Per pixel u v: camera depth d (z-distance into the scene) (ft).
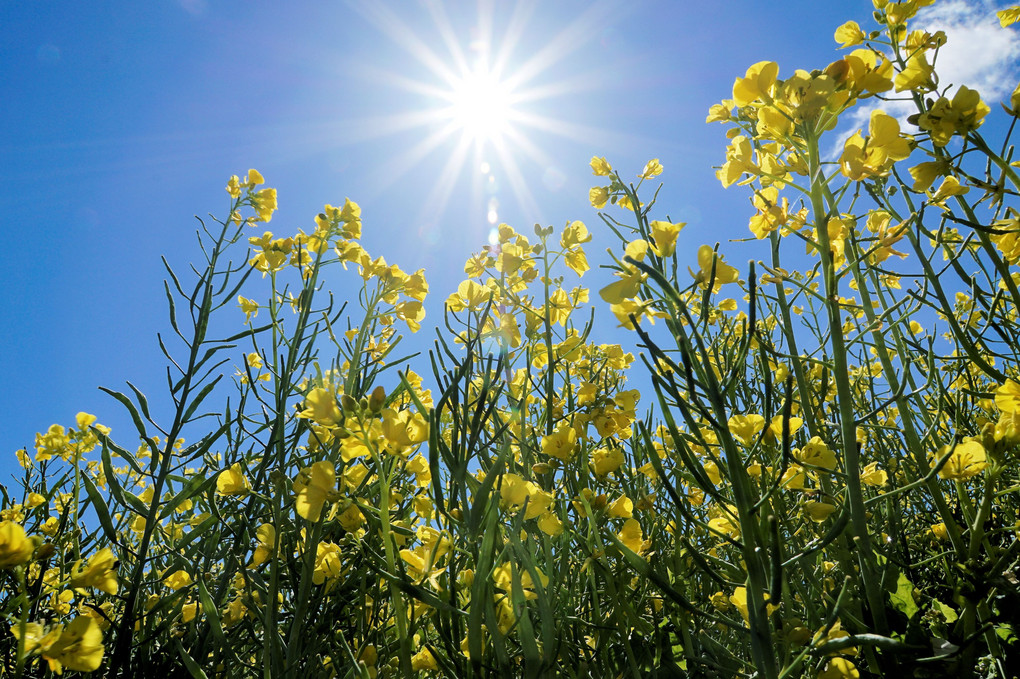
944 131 0.76
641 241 0.76
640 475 1.13
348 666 0.88
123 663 1.02
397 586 0.67
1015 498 1.13
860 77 0.74
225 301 1.23
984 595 0.72
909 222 0.73
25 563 0.63
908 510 1.35
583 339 1.15
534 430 1.09
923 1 0.96
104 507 1.06
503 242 1.28
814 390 1.19
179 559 1.10
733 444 0.65
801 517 0.83
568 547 0.83
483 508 0.68
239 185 1.45
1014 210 0.87
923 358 1.13
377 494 0.90
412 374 1.30
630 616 0.79
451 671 0.73
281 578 1.09
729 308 1.17
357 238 1.34
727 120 0.96
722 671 0.82
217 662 0.87
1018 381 0.77
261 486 1.14
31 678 0.95
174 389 1.14
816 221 0.77
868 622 0.82
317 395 0.73
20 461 1.58
